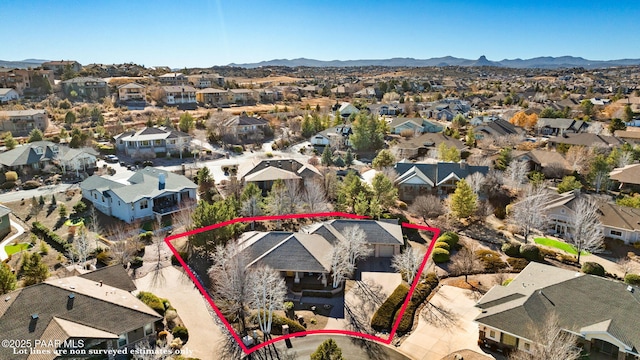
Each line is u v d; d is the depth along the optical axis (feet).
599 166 249.34
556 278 131.54
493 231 199.52
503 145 336.90
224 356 112.98
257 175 239.09
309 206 205.57
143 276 152.97
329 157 296.92
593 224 178.19
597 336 109.19
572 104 536.01
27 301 105.81
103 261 160.15
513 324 114.21
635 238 180.04
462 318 132.77
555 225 198.08
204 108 494.18
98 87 493.77
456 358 114.11
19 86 467.93
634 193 237.86
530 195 210.18
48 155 272.31
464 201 198.90
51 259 163.73
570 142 324.80
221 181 259.60
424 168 253.24
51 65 591.78
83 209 211.61
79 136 309.22
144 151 308.40
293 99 590.14
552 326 106.93
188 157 316.81
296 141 377.50
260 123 385.91
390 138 380.99
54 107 428.15
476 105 579.89
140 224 199.11
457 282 154.71
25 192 235.61
